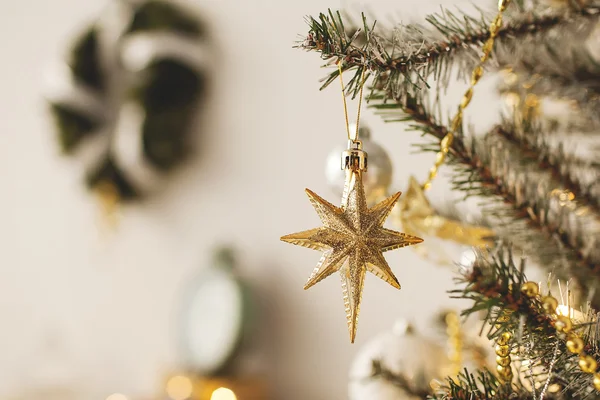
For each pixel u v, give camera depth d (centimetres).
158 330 138
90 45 138
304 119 121
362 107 104
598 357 45
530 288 43
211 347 120
